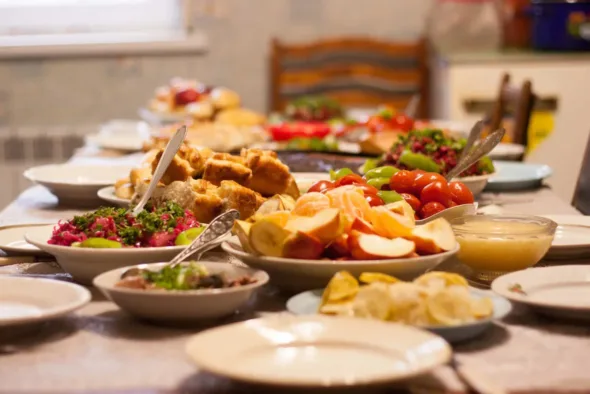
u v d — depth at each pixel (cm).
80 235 133
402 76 498
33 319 102
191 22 504
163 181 160
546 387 90
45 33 506
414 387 90
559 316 113
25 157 505
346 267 120
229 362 91
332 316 101
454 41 507
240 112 353
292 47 496
